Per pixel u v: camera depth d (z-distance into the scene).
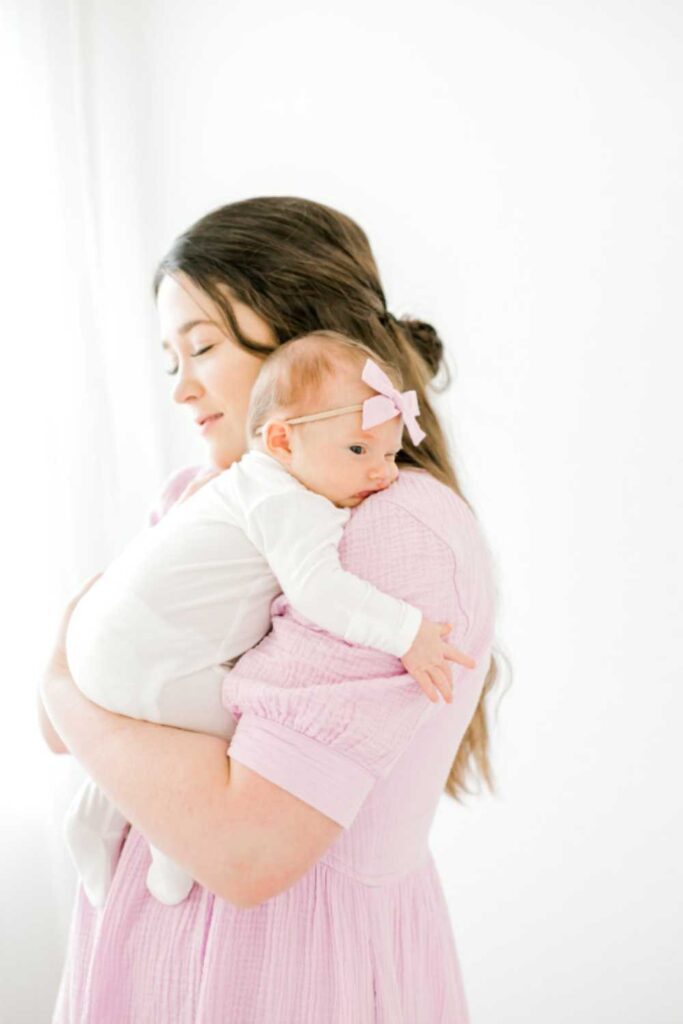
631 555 1.66
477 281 1.72
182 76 1.83
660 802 1.68
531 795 1.75
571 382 1.67
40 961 1.82
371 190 1.77
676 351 1.60
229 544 0.86
